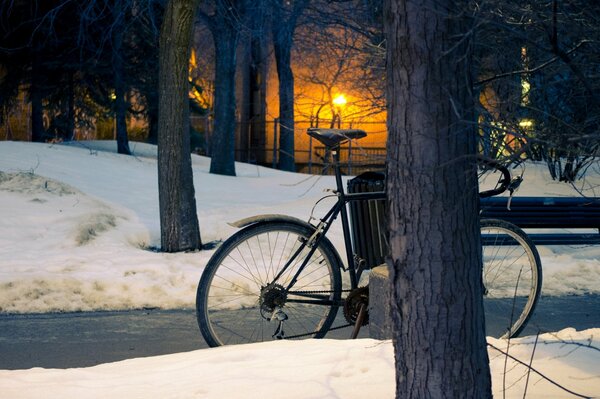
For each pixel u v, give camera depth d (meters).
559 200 10.18
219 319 7.27
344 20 16.69
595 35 3.10
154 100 28.31
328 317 5.64
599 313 7.61
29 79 27.80
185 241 10.41
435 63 2.93
